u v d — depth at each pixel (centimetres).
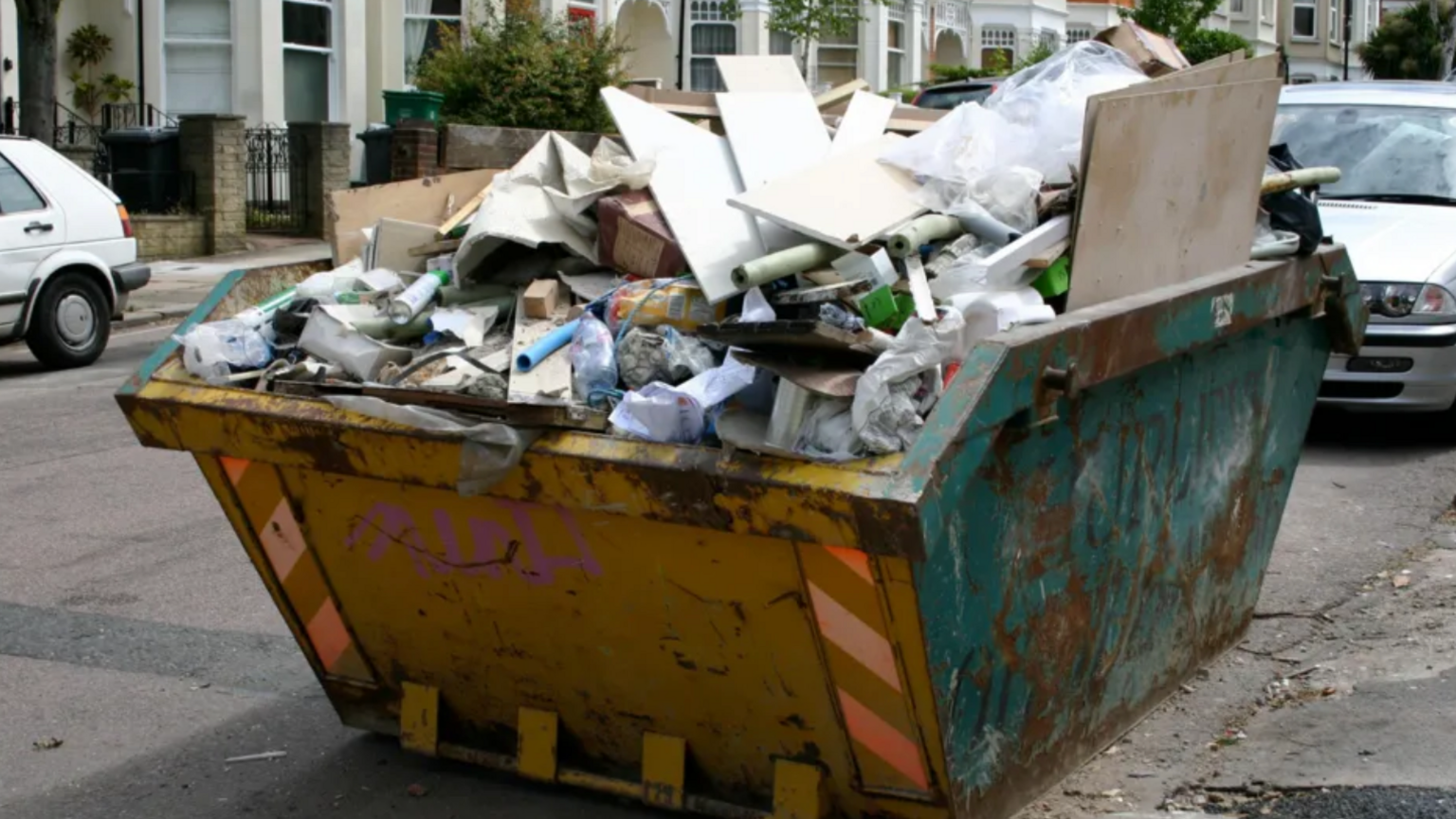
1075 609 386
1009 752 373
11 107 1986
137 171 1936
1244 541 494
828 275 370
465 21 2445
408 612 404
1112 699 427
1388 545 668
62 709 518
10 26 2078
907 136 477
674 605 356
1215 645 500
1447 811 380
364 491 383
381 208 490
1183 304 393
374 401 352
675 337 369
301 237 2084
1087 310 361
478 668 406
